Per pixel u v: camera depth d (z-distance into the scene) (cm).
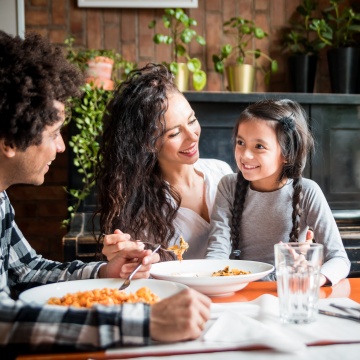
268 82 314
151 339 88
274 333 85
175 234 193
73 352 87
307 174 269
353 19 308
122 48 314
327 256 163
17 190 311
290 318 95
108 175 193
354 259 237
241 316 93
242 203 182
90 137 265
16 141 111
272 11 320
